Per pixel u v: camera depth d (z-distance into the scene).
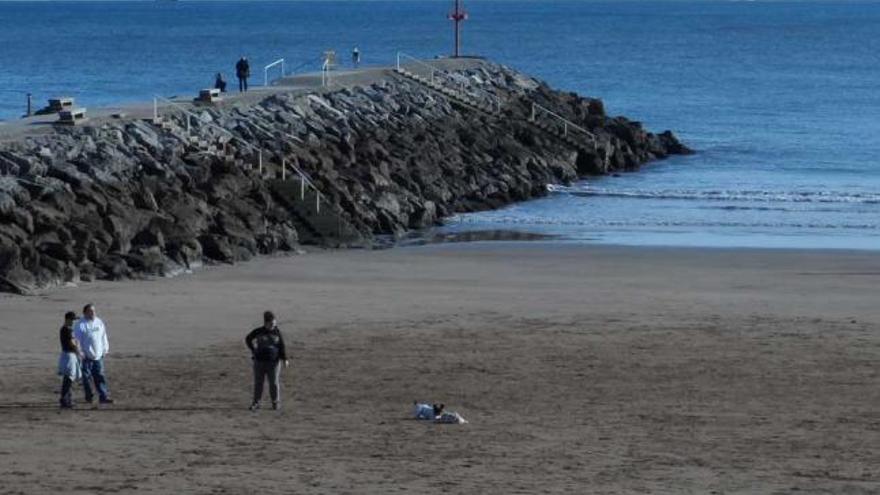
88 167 71.62
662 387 42.66
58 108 88.75
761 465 32.97
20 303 55.19
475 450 34.28
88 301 55.91
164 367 45.38
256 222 70.81
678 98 172.50
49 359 46.44
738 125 142.88
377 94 106.38
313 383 43.06
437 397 41.28
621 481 31.08
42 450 33.78
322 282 62.06
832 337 50.47
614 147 111.06
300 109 95.38
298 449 34.25
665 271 65.81
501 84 121.81
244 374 44.44
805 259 69.50
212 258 66.00
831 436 36.34
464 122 106.56
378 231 78.12
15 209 62.91
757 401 40.78
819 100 169.25
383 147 92.62
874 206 90.25
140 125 81.00
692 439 35.84
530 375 44.31
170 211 68.75
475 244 74.44
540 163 100.94
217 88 102.69
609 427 37.25
